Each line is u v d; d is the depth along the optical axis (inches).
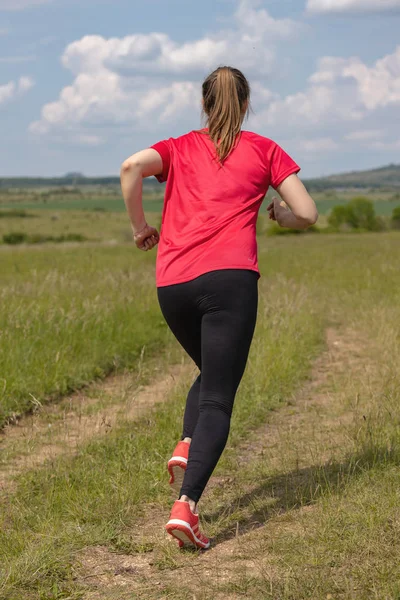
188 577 114.2
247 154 126.6
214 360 122.0
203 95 130.9
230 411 125.2
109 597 108.1
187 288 122.3
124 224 5118.1
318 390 256.1
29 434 206.4
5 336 284.0
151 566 119.1
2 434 208.2
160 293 126.0
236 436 195.0
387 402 213.3
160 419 208.4
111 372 296.0
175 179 127.5
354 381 256.1
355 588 105.0
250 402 230.4
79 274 582.2
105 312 352.8
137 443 185.6
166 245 126.0
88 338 315.3
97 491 151.8
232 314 121.5
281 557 118.2
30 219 5664.4
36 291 425.1
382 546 117.0
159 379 284.2
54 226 4825.3
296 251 1274.6
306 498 144.7
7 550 124.0
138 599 107.3
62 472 165.6
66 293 421.1
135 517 140.4
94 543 128.0
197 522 121.3
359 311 439.2
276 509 141.6
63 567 117.5
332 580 107.1
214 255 121.8
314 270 777.6
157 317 394.6
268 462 172.4
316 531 124.6
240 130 130.0
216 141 127.8
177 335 131.1
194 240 123.0
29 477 164.2
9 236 3036.4
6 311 334.0
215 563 118.8
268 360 272.8
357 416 193.0
